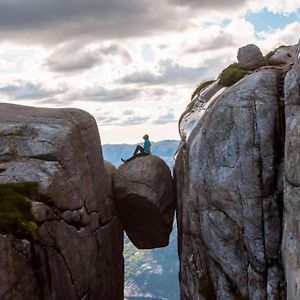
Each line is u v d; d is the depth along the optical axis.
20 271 22.62
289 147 22.80
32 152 27.81
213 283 29.36
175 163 36.69
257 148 26.72
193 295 30.94
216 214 28.70
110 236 35.69
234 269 27.66
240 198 27.17
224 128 28.16
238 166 27.28
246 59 34.22
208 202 29.45
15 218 23.30
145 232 39.16
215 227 28.75
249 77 29.02
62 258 26.73
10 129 28.69
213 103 32.44
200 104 35.38
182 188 34.66
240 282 27.34
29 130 28.80
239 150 27.28
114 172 37.94
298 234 20.69
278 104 27.00
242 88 28.20
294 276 20.77
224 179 27.95
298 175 21.38
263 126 26.72
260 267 26.20
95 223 32.25
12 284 22.08
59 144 28.33
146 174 36.53
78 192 29.47
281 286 25.16
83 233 29.86
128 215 38.06
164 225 37.91
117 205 37.41
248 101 27.39
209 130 29.22
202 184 29.89
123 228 39.62
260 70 30.61
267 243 26.09
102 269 33.72
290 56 34.22
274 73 28.30
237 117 27.47
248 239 26.69
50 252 25.38
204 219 29.72
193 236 31.36
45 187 26.00
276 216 26.03
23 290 22.78
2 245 21.84
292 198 22.02
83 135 31.48
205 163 29.59
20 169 26.78
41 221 24.84
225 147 28.05
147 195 35.75
